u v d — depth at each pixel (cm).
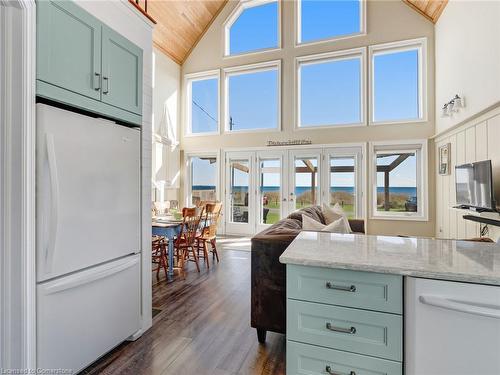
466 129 396
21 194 137
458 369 107
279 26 636
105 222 183
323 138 609
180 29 643
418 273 112
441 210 508
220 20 684
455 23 431
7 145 137
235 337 218
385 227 567
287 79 633
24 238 137
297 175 628
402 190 566
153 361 187
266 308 207
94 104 175
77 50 164
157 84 635
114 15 194
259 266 210
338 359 127
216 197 694
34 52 140
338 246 155
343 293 126
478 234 369
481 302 104
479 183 322
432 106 537
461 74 407
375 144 571
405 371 116
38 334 143
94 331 175
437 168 525
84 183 167
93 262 173
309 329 132
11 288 137
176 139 698
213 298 295
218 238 631
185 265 419
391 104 574
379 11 566
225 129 689
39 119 143
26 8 136
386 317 119
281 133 640
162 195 640
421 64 548
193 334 222
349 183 592
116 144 192
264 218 659
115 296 192
